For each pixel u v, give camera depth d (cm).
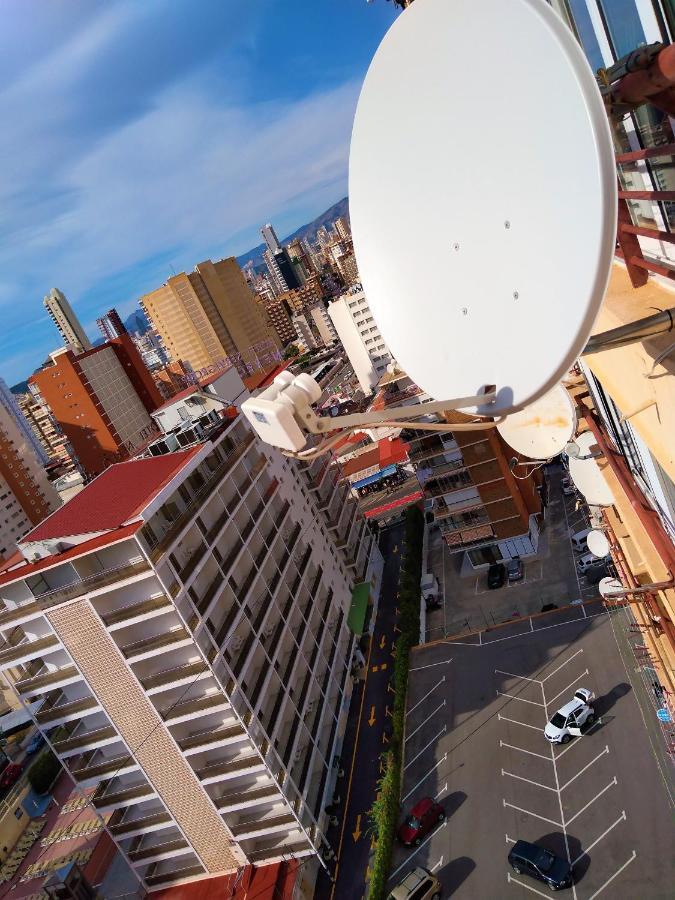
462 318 367
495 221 327
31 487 9906
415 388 4197
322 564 4300
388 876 2691
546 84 262
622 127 440
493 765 2944
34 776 4541
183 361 17000
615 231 234
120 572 2502
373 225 430
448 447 4200
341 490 5309
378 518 6294
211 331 16925
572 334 266
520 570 4225
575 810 2525
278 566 3628
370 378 10919
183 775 2859
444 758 3127
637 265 367
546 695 3169
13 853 4025
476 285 350
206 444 3222
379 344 10812
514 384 312
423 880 2477
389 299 432
